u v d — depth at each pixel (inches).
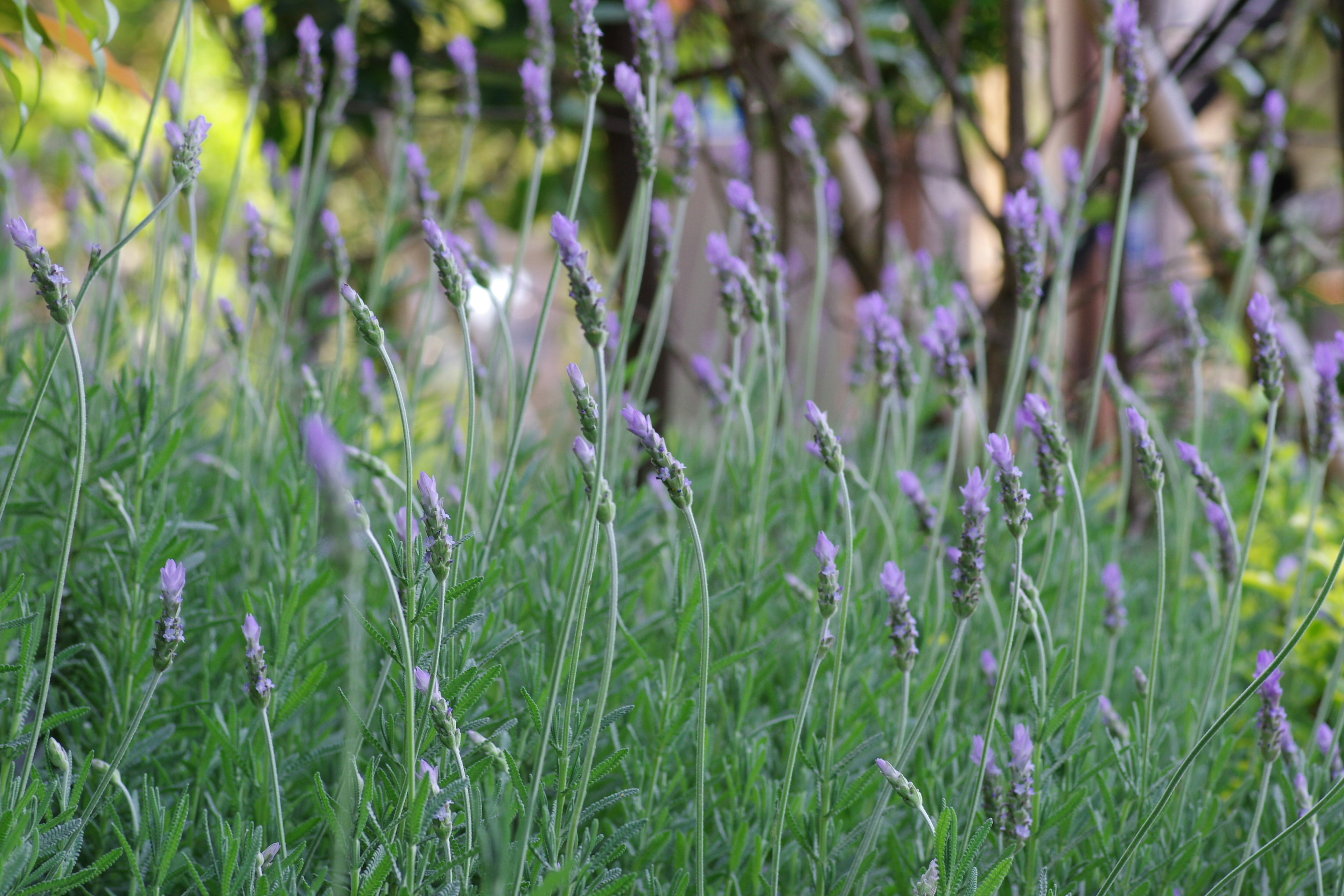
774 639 75.9
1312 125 169.6
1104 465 131.3
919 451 126.7
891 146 164.6
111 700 60.1
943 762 64.1
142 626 63.0
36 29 78.8
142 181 85.0
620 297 162.4
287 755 60.8
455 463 95.0
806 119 94.0
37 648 61.4
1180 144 156.9
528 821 43.1
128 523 62.5
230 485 88.8
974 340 98.9
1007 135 149.9
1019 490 49.5
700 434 117.3
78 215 123.1
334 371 84.8
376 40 160.4
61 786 51.3
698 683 58.2
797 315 182.4
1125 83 84.3
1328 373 64.8
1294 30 164.7
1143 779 59.5
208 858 55.4
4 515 67.2
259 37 89.8
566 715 46.9
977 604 50.8
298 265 96.3
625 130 157.6
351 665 38.1
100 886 55.1
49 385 73.1
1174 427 138.8
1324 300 142.3
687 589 68.9
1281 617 103.9
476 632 60.5
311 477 72.1
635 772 60.4
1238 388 156.5
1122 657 84.8
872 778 53.3
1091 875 60.2
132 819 54.6
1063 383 154.7
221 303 86.0
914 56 184.7
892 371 84.2
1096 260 171.9
